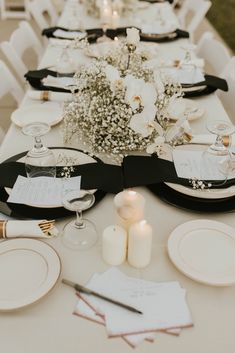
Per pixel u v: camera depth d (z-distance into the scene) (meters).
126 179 1.28
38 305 0.91
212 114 1.79
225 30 6.09
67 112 1.47
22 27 2.65
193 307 0.92
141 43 2.51
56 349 0.83
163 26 2.86
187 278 0.99
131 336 0.85
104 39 2.65
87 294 0.94
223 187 1.25
